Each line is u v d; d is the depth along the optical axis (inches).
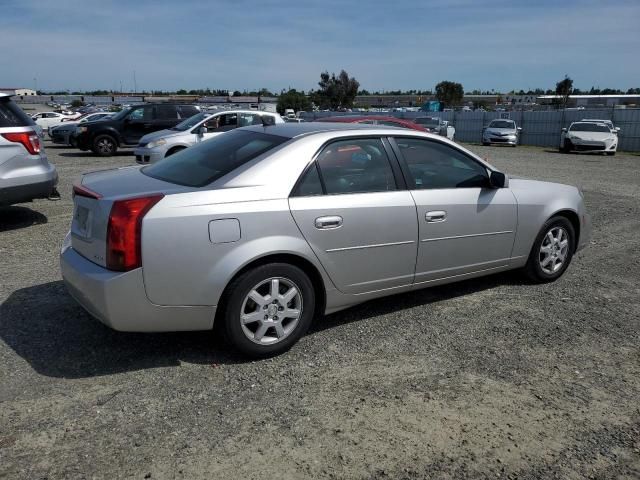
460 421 123.3
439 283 183.9
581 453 114.0
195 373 140.7
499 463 110.0
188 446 112.1
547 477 106.5
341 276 158.7
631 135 1105.4
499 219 192.4
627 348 162.7
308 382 138.3
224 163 154.9
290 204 147.2
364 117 430.9
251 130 177.3
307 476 104.5
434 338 165.5
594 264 248.1
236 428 118.4
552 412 128.3
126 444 112.2
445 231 177.9
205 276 136.7
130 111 714.8
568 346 162.6
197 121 522.3
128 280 131.1
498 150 1045.8
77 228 150.2
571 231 219.8
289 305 151.6
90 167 572.1
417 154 176.7
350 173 161.5
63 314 174.1
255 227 141.5
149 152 489.4
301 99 2810.0
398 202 166.4
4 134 262.7
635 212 375.9
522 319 181.2
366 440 115.6
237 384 136.1
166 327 138.5
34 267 221.3
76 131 728.3
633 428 123.3
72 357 147.1
